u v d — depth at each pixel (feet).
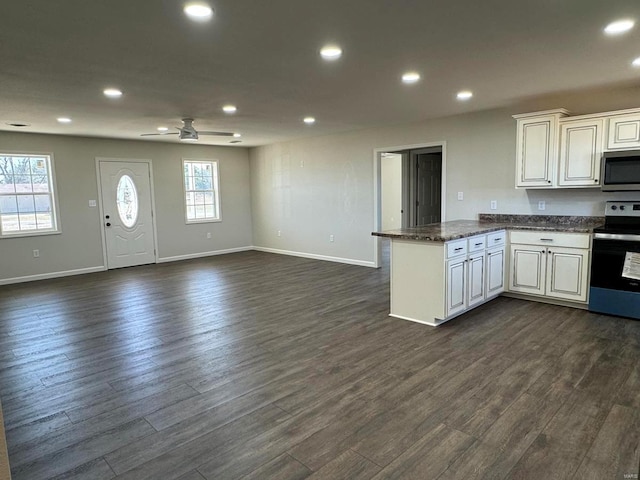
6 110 15.33
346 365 10.12
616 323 12.59
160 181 25.76
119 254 24.26
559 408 7.98
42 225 21.66
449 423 7.56
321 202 25.00
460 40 9.21
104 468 6.57
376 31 8.62
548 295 14.52
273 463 6.58
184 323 13.61
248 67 10.88
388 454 6.73
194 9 7.41
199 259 26.81
